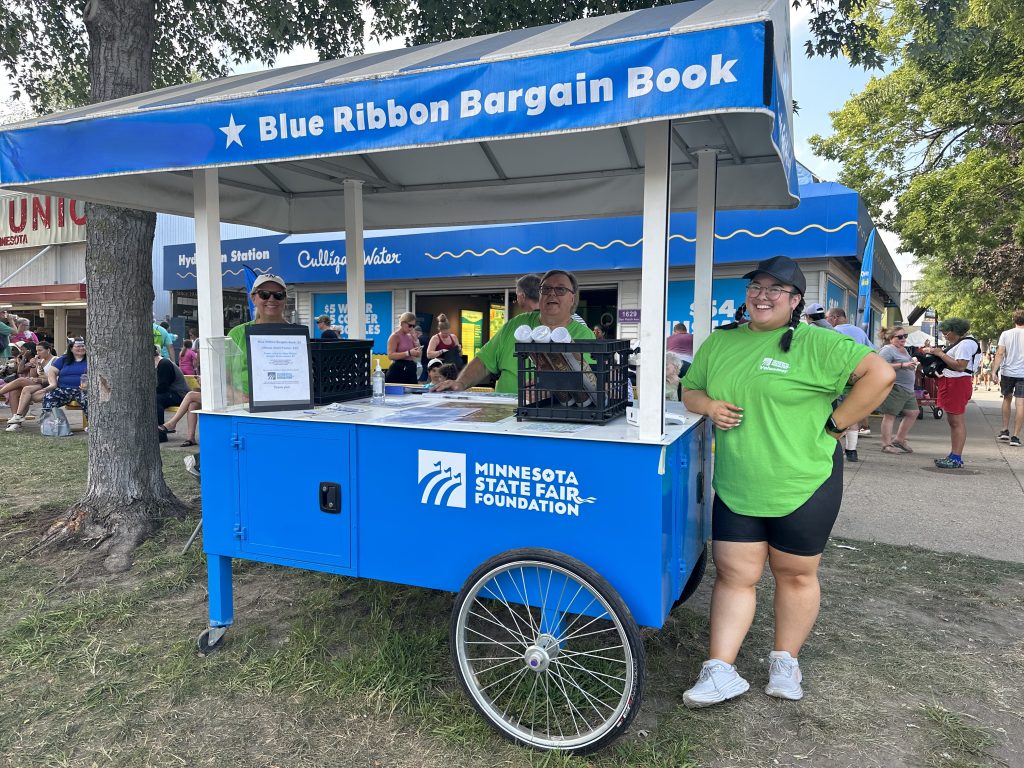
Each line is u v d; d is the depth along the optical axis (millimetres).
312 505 2641
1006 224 12430
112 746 2309
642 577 2139
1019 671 2797
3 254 18875
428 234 9883
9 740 2340
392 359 7730
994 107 12133
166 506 4426
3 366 11680
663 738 2334
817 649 2979
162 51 6258
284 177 4020
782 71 2201
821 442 2383
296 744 2316
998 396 17938
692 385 2639
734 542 2480
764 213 7941
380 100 2158
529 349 2420
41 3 5613
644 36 1812
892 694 2621
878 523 4855
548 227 9141
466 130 2049
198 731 2391
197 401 7605
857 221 7617
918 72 12727
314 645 2920
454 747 2289
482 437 2312
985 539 4504
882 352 7637
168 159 2543
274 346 2785
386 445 2479
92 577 3744
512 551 2244
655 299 2113
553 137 3408
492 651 2918
